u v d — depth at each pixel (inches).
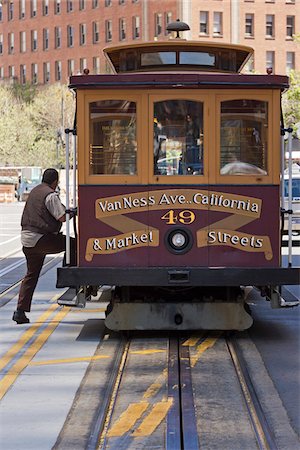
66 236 492.7
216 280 475.8
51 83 4837.6
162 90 478.3
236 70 538.9
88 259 482.0
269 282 475.2
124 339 512.4
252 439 322.3
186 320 502.9
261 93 478.6
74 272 478.0
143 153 479.2
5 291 730.8
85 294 503.2
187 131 479.2
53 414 353.7
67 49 4761.3
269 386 398.6
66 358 459.2
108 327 504.4
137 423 342.0
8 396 381.7
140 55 531.5
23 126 3826.3
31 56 5039.4
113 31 4394.7
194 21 3855.8
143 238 479.5
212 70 530.3
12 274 863.7
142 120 478.6
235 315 502.9
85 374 422.6
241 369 431.2
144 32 4133.9
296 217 1161.4
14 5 5152.6
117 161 481.1
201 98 478.0
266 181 479.5
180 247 478.3
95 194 480.1
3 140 3762.3
